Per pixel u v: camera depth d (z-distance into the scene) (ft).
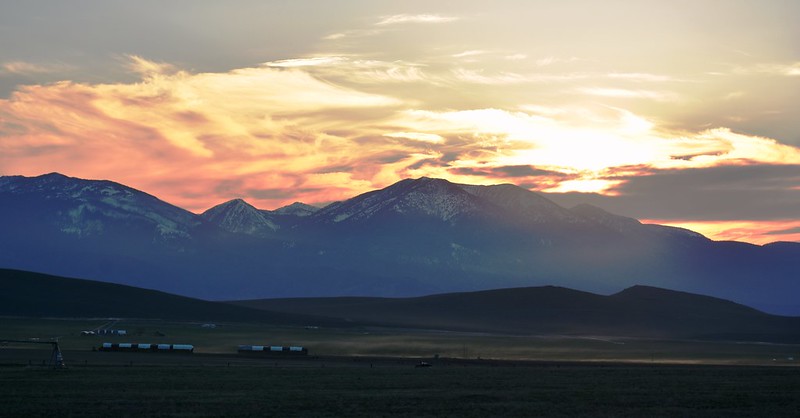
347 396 336.29
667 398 337.72
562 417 284.00
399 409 299.58
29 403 305.94
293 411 292.61
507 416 285.43
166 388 359.66
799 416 290.35
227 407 300.61
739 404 320.29
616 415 289.33
